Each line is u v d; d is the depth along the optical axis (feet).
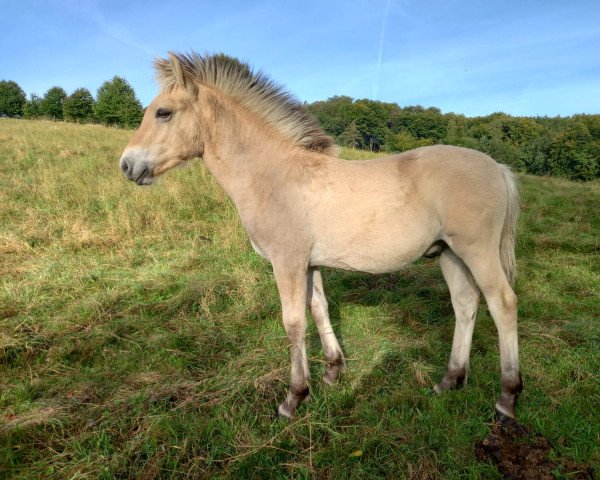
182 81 8.46
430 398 8.80
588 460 6.96
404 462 7.17
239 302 13.41
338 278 15.40
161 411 8.54
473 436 7.70
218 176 9.24
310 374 10.05
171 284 14.26
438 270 16.30
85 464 7.18
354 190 8.02
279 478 6.98
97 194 23.53
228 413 8.51
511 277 8.27
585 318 12.25
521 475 6.64
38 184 25.00
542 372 9.65
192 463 7.34
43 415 8.20
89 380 9.50
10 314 12.06
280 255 8.50
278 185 8.47
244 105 8.90
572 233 20.95
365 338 11.48
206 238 19.10
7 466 7.04
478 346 11.00
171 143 8.91
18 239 16.92
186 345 11.12
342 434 7.88
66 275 14.52
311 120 9.14
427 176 7.73
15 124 64.39
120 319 12.22
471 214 7.44
